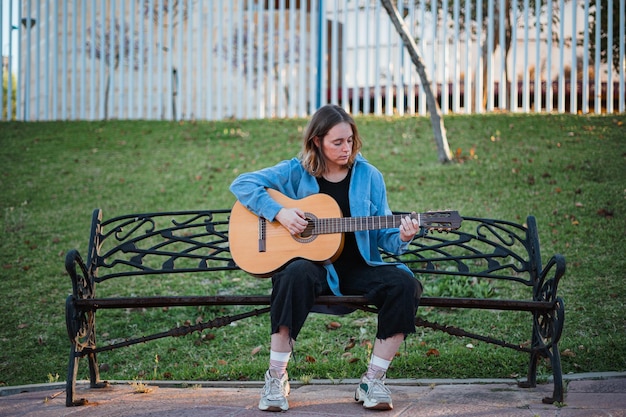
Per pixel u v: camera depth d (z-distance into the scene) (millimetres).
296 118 10523
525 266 4047
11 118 11359
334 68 10516
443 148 8273
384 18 11141
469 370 4305
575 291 5480
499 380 4031
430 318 5273
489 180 7672
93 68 11305
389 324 3365
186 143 9656
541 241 6355
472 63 10836
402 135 9258
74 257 3666
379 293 3410
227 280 6141
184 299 3621
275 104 12438
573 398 3527
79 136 10180
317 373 4332
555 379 3434
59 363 4922
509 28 10648
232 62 12438
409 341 4875
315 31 10680
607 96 9641
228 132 9977
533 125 9227
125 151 9469
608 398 3479
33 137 10219
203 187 8086
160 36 10984
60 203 7934
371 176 3818
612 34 9766
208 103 11062
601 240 6270
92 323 3994
